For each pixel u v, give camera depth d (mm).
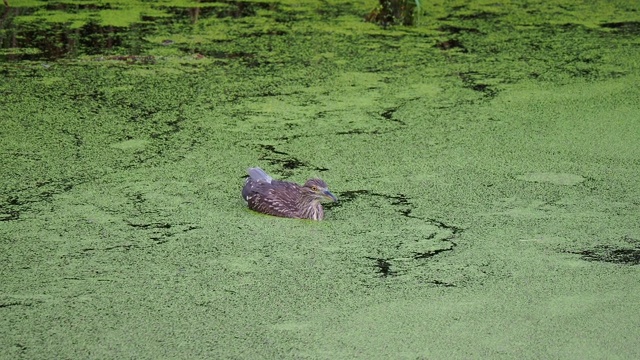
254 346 9688
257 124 16672
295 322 10203
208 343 9734
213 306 10531
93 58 20562
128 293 10805
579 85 19281
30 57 20562
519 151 15703
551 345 9781
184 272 11359
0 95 17922
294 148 15594
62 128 16281
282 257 11820
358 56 21031
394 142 15977
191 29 23188
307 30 23266
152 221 12805
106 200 13445
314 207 13000
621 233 12656
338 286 11062
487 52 21594
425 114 17375
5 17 24016
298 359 9438
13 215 12852
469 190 14070
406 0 23781
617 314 10477
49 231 12406
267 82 19078
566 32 23578
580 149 15836
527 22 24641
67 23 23547
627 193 14031
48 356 9438
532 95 18594
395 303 10672
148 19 24188
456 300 10758
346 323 10203
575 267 11633
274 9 25625
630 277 11383
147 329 10016
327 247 12141
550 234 12602
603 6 26812
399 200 13695
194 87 18688
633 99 18453
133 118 16859
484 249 12133
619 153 15680
